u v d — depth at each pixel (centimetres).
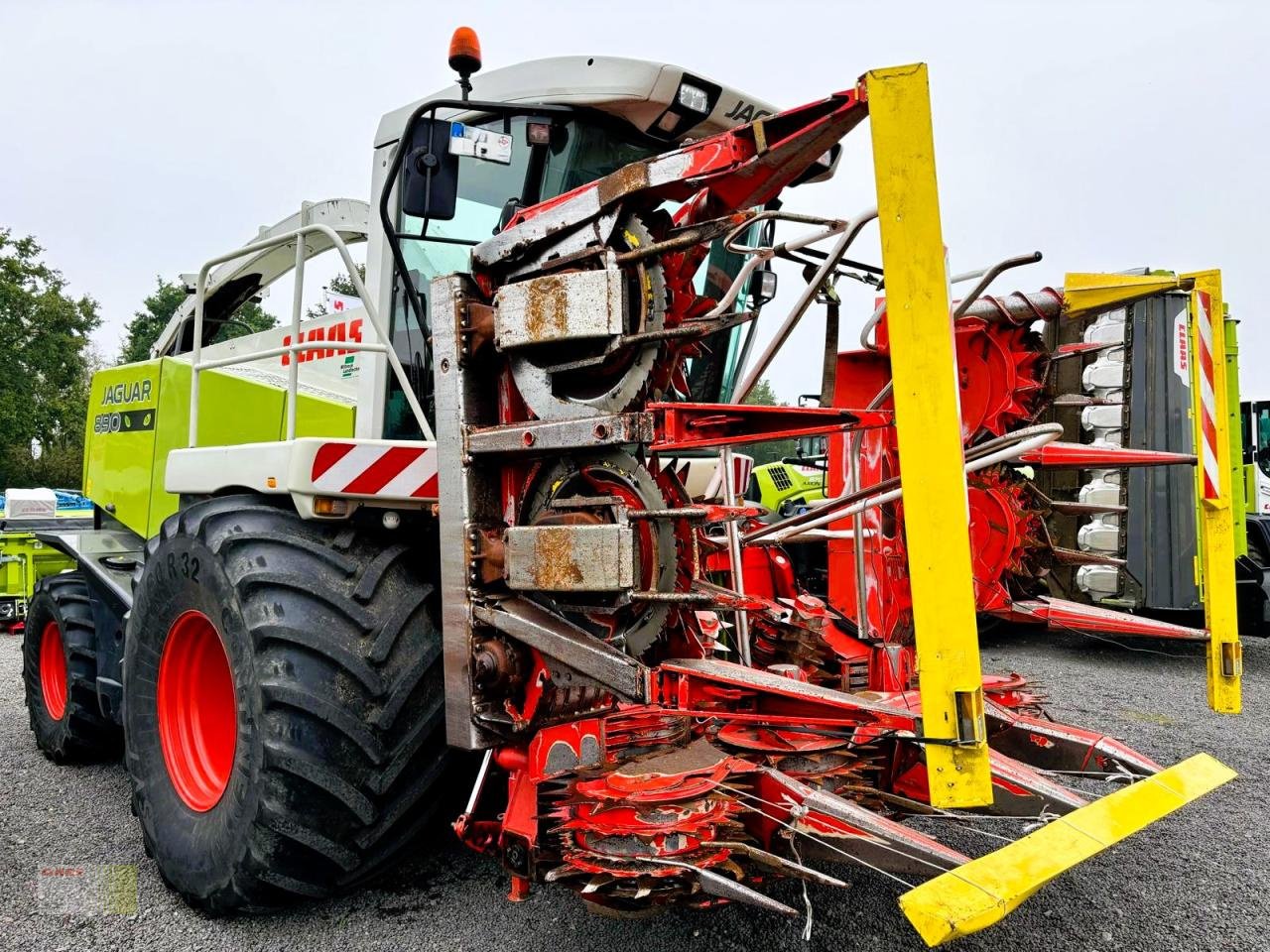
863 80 172
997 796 227
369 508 252
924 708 167
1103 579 605
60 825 336
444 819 261
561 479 218
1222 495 267
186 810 267
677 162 200
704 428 203
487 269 232
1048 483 612
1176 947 238
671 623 228
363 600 238
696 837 185
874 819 196
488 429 220
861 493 272
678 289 225
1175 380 593
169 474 311
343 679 230
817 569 610
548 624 216
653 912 194
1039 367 411
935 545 165
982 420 392
